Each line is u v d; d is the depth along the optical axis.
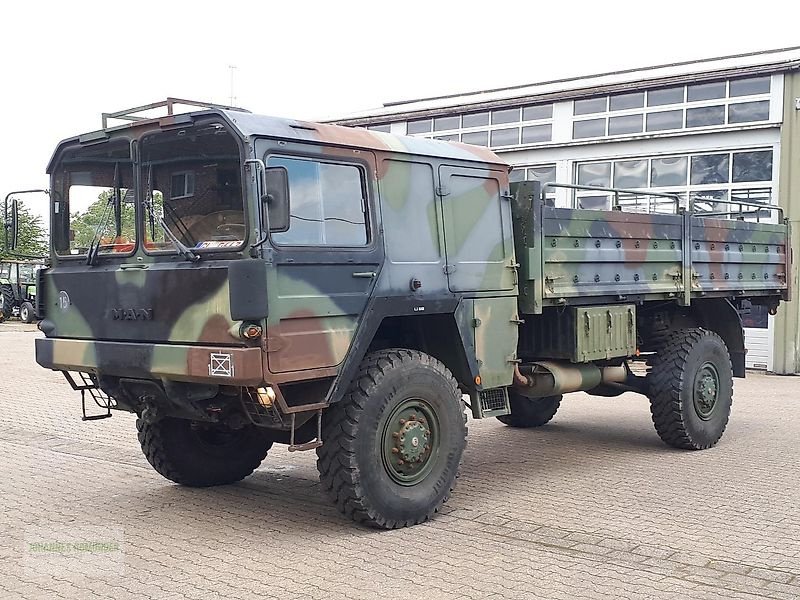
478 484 7.10
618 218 7.72
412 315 6.06
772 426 9.97
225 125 5.14
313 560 5.07
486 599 4.46
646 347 8.73
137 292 5.50
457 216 6.32
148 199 5.61
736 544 5.44
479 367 6.43
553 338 7.55
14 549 5.29
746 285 9.45
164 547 5.32
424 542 5.45
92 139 5.92
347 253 5.48
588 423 10.24
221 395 5.59
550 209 6.97
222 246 5.18
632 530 5.74
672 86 15.38
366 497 5.54
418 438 5.82
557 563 5.04
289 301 5.12
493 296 6.57
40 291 6.27
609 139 15.84
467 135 17.50
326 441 5.53
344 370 5.43
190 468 6.70
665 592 4.58
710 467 7.75
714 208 15.13
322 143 5.43
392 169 5.87
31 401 11.73
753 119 14.75
